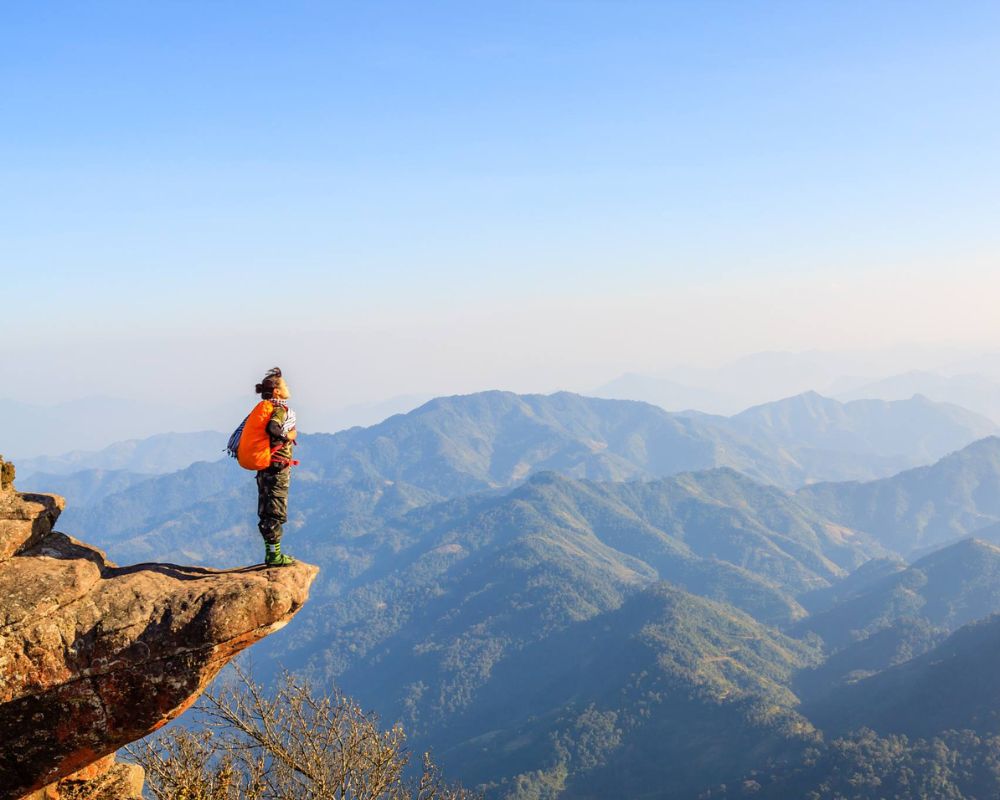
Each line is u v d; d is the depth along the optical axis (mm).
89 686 9750
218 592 10195
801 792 163750
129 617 9883
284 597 10461
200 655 9945
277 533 11648
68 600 9891
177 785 14453
